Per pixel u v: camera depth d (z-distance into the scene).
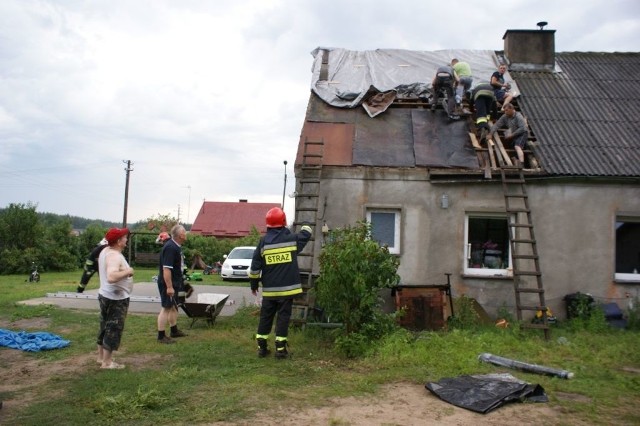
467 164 10.57
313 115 12.06
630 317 10.10
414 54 14.66
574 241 10.52
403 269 10.41
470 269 10.57
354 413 5.02
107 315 6.50
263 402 5.27
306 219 10.48
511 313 10.32
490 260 10.70
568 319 10.21
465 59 14.41
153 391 5.28
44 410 4.95
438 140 11.27
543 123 11.88
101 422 4.67
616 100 12.96
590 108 12.56
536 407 5.32
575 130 11.70
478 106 11.47
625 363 7.34
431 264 10.44
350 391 5.73
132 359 7.07
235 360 7.01
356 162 10.63
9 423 4.62
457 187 10.57
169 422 4.70
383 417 4.93
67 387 5.73
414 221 10.51
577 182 10.55
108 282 6.42
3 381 5.97
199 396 5.43
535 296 10.39
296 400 5.38
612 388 6.03
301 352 7.54
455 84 12.59
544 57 14.44
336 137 11.38
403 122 11.91
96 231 36.22
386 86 12.89
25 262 30.59
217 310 9.59
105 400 5.07
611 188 10.59
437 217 10.51
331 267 7.73
